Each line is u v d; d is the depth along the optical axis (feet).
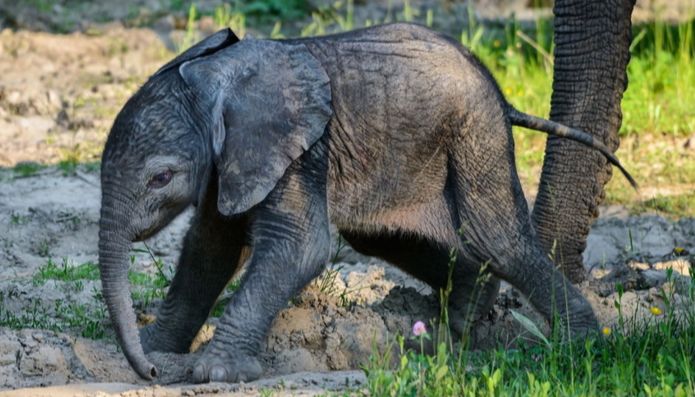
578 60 43.62
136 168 36.58
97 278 48.52
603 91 43.60
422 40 39.63
